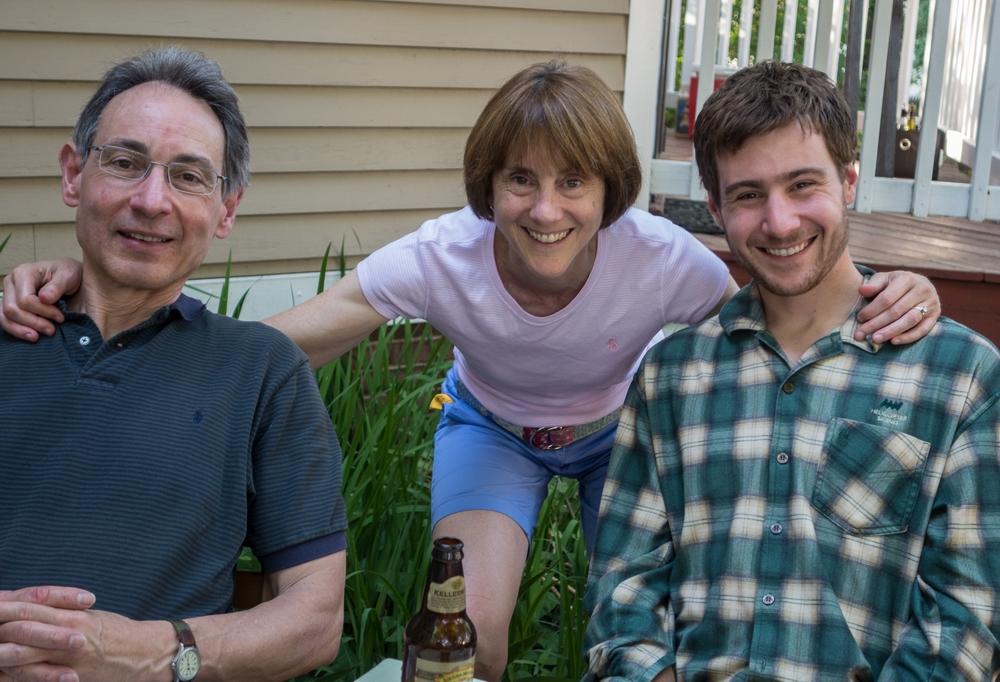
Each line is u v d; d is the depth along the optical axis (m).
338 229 3.39
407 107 3.38
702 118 1.64
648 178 3.73
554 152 1.70
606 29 3.55
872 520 1.49
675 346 1.73
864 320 1.57
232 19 3.11
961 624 1.38
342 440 2.56
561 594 2.22
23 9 2.86
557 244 1.80
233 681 1.42
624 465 1.75
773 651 1.48
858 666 1.44
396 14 3.29
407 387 2.91
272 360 1.61
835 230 1.56
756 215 1.59
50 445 1.46
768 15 3.93
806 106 1.54
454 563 1.17
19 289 1.56
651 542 1.68
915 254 3.45
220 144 1.63
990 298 3.26
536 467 2.20
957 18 6.29
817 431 1.55
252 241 3.28
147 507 1.45
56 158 2.99
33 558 1.41
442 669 1.18
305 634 1.48
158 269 1.57
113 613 1.33
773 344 1.62
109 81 1.61
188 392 1.53
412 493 2.51
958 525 1.43
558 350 1.99
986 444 1.45
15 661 1.24
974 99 5.68
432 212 3.52
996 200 4.05
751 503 1.56
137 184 1.54
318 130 3.29
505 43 3.44
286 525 1.55
